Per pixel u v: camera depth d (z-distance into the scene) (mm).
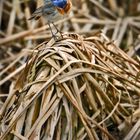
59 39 9180
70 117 8273
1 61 11914
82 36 9945
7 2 13633
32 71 8812
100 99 8602
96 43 9531
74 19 13062
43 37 12391
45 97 8352
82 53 8945
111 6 13859
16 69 10922
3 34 13062
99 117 8555
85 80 8609
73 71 8508
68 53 8844
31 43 12477
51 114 8281
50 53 8789
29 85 8570
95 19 13375
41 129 8273
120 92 8797
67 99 8398
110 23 13297
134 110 8922
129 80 8984
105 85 8820
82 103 8625
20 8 13469
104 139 8328
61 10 9586
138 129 8500
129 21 13383
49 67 8727
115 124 8719
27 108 8328
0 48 12586
